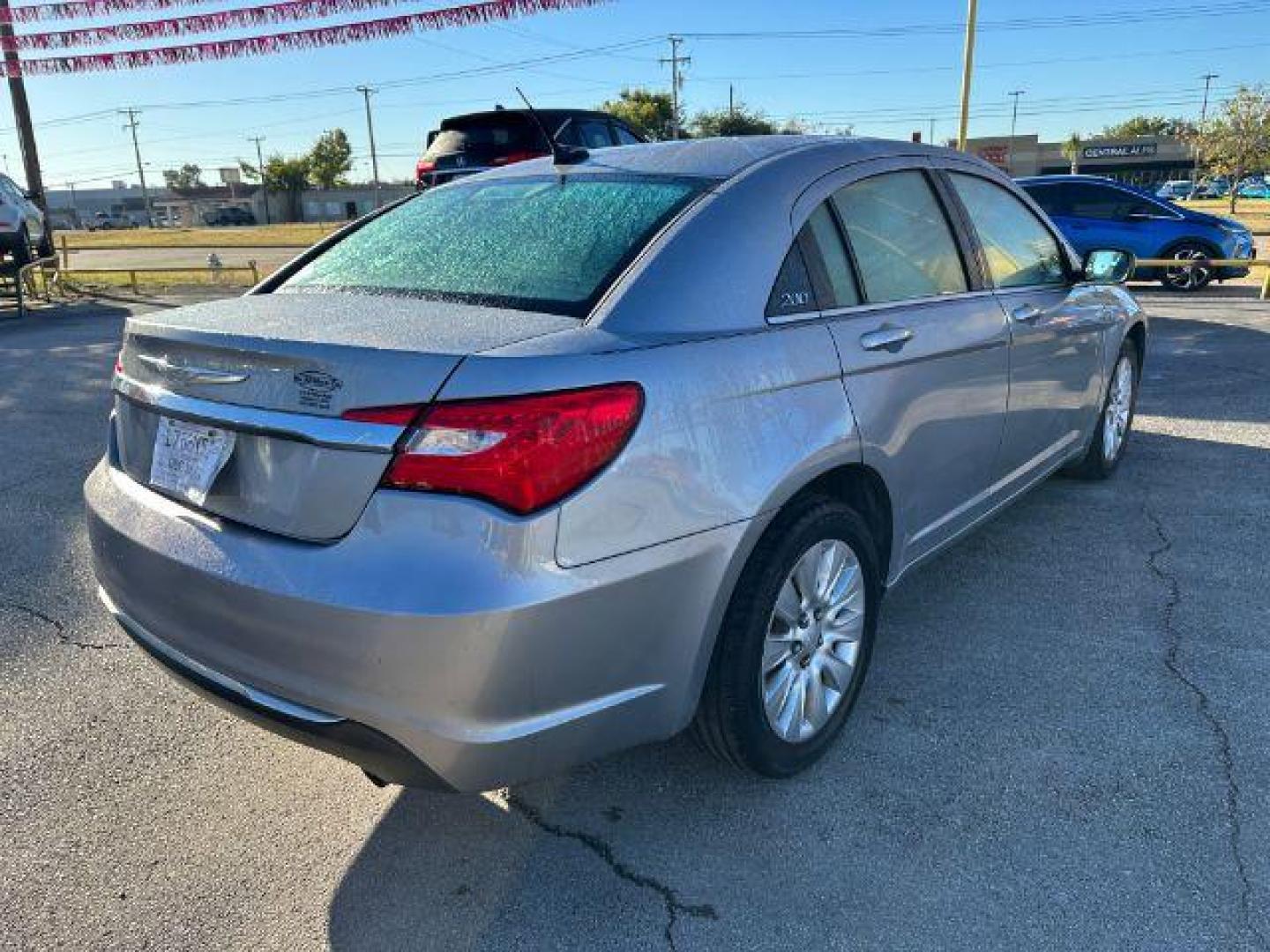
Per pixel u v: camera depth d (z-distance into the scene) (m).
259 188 98.62
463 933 2.19
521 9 7.75
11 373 9.00
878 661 3.29
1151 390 7.07
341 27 8.13
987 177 3.71
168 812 2.62
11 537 4.62
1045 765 2.70
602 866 2.38
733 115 56.59
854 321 2.72
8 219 13.92
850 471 2.77
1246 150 39.44
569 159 3.15
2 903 2.30
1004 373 3.48
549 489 1.93
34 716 3.08
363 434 1.95
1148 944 2.08
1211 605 3.63
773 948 2.12
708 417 2.22
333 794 2.69
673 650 2.22
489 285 2.48
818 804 2.58
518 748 2.01
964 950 2.09
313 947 2.16
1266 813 2.48
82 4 8.87
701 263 2.40
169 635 2.27
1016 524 4.48
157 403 2.35
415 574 1.89
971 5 20.19
